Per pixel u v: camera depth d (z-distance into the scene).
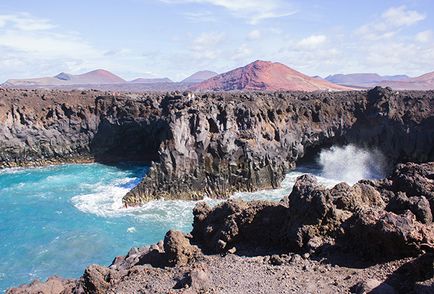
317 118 67.06
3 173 69.12
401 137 64.38
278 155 59.78
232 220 25.11
